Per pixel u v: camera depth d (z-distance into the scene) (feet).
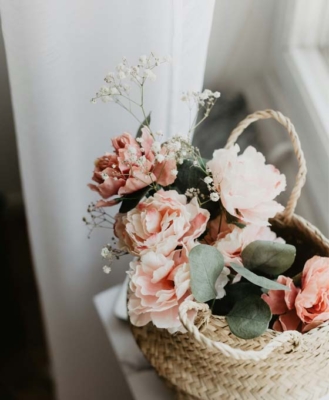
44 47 2.19
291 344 1.80
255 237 1.96
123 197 1.96
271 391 1.94
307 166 2.94
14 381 4.76
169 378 2.06
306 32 2.86
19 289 5.22
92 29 2.25
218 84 3.29
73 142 2.59
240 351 1.63
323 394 1.99
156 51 2.27
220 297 1.85
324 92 2.84
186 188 2.01
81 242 3.02
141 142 1.87
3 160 4.20
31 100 2.35
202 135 3.46
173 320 1.79
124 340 2.72
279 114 2.05
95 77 2.41
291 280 1.94
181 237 1.82
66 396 4.10
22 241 5.34
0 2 2.07
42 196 2.75
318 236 2.14
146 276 1.79
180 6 2.07
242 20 2.95
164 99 2.40
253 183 1.84
